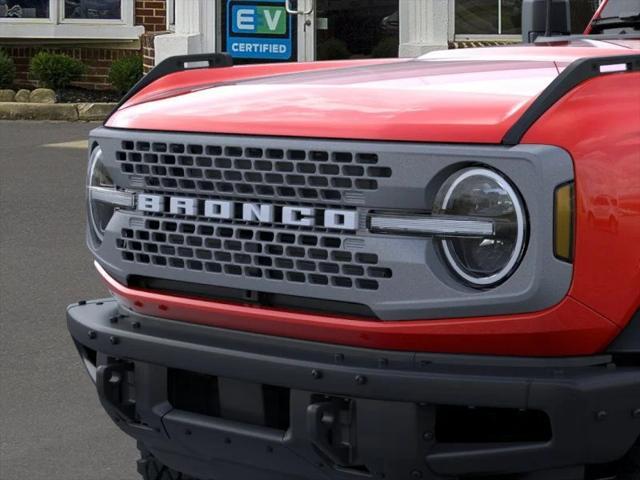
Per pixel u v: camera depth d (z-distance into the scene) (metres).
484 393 3.02
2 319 7.00
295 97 3.52
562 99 3.07
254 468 3.51
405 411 3.10
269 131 3.30
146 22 17.86
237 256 3.38
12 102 15.88
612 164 3.04
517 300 3.02
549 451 3.05
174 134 3.49
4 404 5.63
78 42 17.94
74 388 5.86
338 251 3.20
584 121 3.05
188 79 4.18
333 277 3.22
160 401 3.57
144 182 3.58
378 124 3.16
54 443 5.17
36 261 8.38
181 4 16.08
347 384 3.13
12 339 6.62
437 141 3.09
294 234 3.27
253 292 3.41
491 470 3.12
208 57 4.33
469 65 3.98
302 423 3.24
